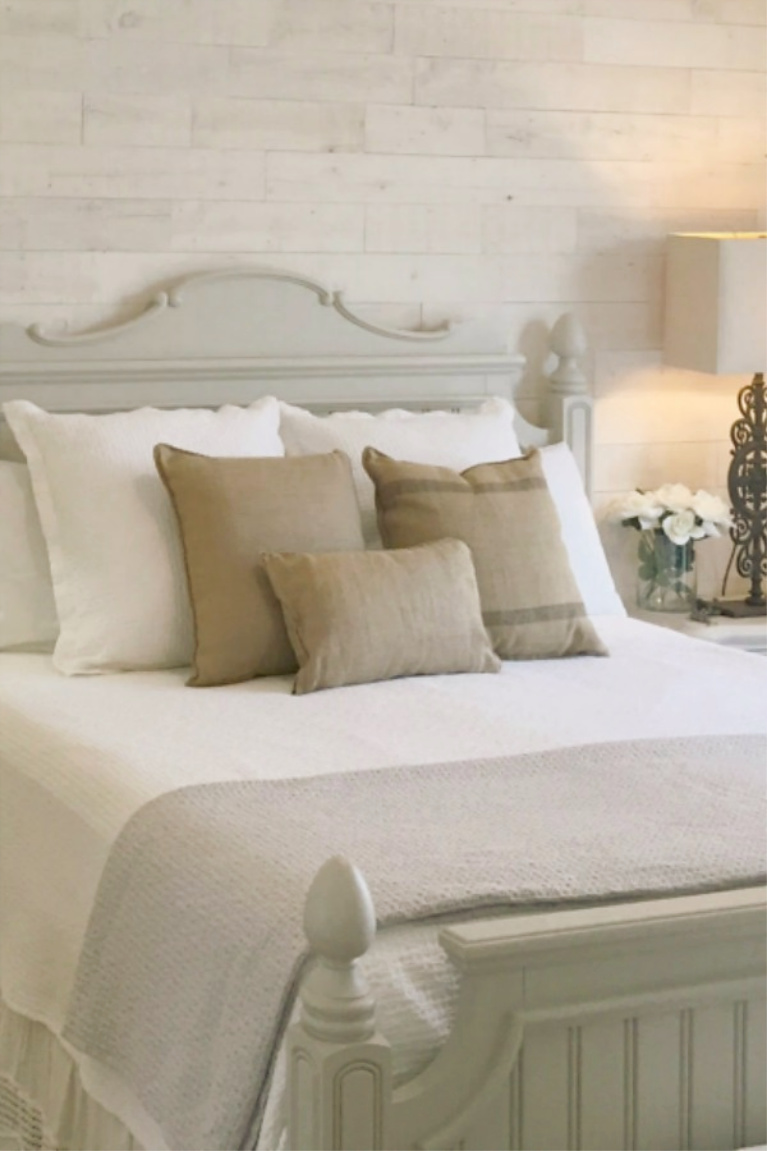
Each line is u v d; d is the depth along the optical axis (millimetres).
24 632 3693
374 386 4301
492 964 1999
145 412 3750
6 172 3965
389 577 3459
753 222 4766
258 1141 2105
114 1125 2568
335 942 1926
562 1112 2082
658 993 2100
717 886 2264
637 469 4727
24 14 3936
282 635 3479
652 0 4566
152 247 4117
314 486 3609
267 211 4223
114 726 3096
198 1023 2254
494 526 3691
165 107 4090
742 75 4691
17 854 2959
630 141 4594
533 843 2379
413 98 4340
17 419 3691
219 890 2324
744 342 4391
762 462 4672
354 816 2512
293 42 4195
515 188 4480
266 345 4203
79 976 2551
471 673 3547
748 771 2771
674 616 4488
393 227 4359
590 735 3043
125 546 3557
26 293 4016
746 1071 2184
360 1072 1923
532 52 4449
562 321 4477
